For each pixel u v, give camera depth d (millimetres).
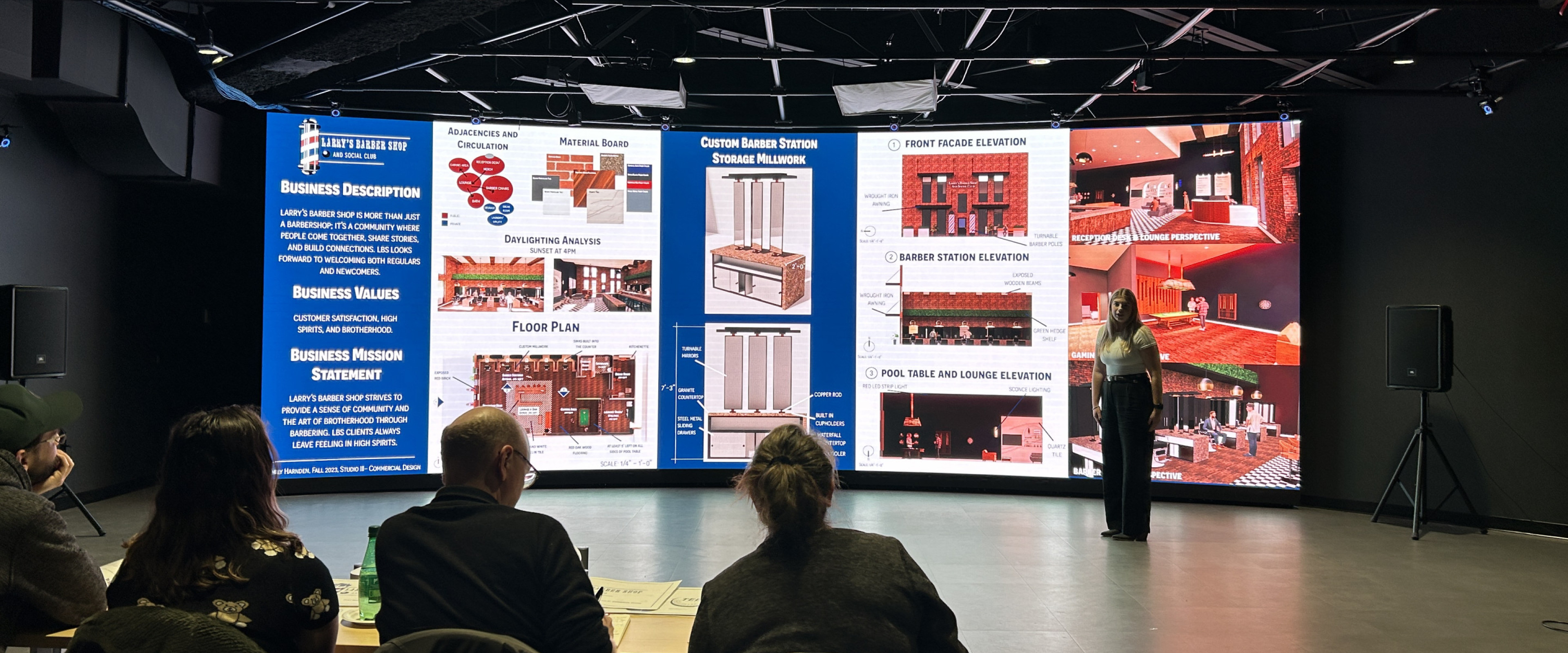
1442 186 6367
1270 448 6754
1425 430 5871
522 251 7098
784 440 1724
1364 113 6758
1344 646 3705
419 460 6934
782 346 7332
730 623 1557
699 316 7305
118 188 6898
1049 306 7113
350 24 5102
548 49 6852
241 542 1646
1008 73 7645
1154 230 6965
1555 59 5578
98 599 1954
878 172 7332
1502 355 6094
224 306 8062
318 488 6766
